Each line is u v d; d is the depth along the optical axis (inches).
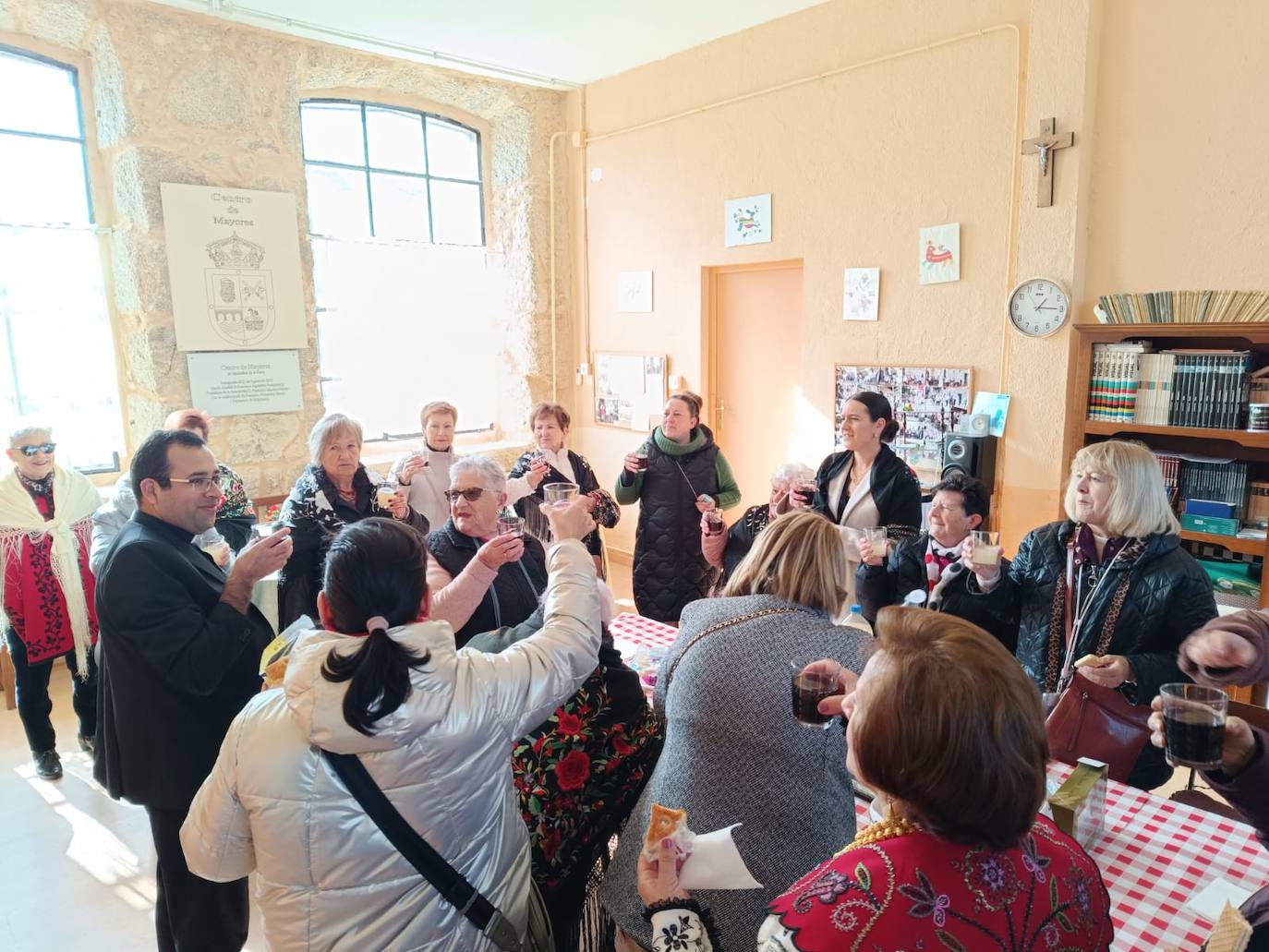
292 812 40.8
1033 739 29.8
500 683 44.6
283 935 42.3
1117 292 129.6
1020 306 135.6
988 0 136.4
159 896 72.2
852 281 159.6
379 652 39.7
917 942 29.0
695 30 170.6
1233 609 116.3
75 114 155.4
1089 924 31.4
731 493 136.8
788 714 47.8
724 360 191.0
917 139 147.6
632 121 196.9
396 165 200.7
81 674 119.6
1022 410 138.1
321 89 183.9
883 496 106.2
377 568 42.5
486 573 68.5
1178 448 128.8
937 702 29.2
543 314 217.3
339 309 193.8
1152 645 74.1
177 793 67.6
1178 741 43.2
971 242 142.9
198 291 158.6
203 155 156.7
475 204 217.2
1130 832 56.5
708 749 49.2
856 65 153.2
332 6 151.5
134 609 64.6
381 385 203.9
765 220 172.6
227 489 123.7
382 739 39.5
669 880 42.0
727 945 46.1
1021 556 83.7
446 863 42.9
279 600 102.0
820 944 29.3
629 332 206.8
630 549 217.0
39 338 154.6
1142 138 124.0
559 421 140.5
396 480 123.3
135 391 162.9
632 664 83.0
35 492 117.3
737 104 174.1
